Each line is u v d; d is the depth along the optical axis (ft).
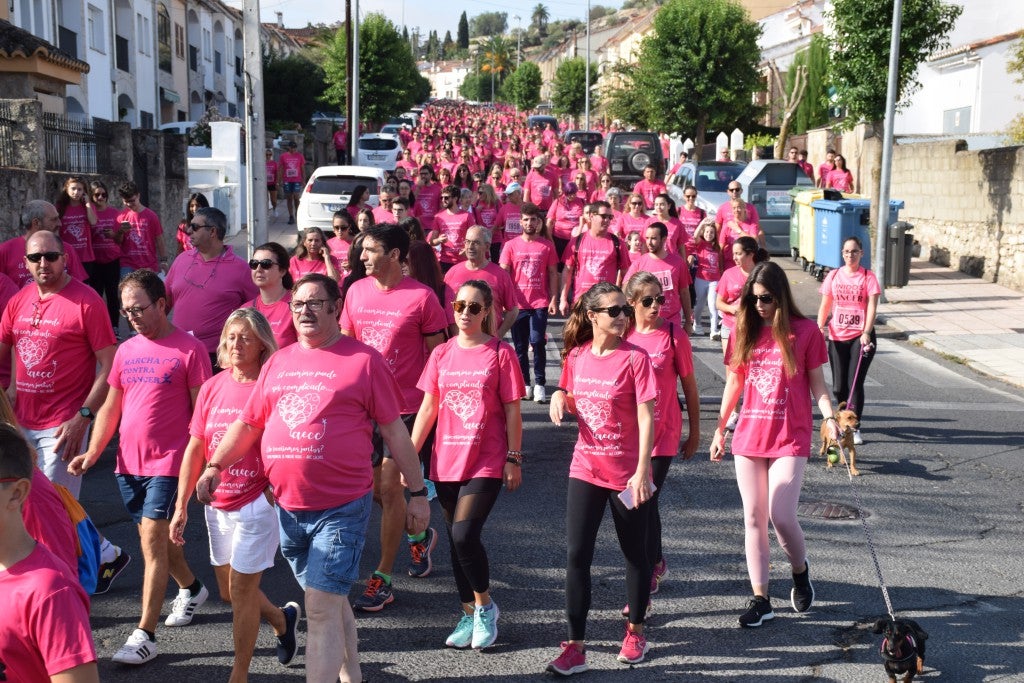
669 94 127.75
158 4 132.05
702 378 39.63
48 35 89.20
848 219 61.82
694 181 78.84
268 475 14.78
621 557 22.08
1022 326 51.03
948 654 17.42
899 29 55.06
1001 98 92.53
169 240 68.18
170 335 17.51
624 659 17.01
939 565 21.61
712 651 17.56
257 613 15.60
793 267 71.41
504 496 25.90
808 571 20.21
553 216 51.80
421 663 17.02
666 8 127.85
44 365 19.06
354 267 23.24
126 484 17.42
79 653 8.45
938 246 73.92
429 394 17.67
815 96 124.67
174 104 142.00
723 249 44.70
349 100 123.75
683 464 29.19
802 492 26.68
